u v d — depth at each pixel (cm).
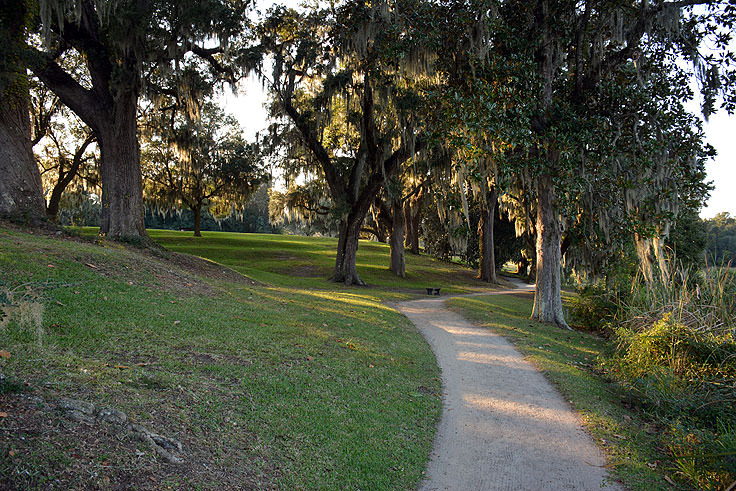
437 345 1227
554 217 1720
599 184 1592
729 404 729
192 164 2483
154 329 769
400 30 1758
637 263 1767
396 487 488
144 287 1057
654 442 656
